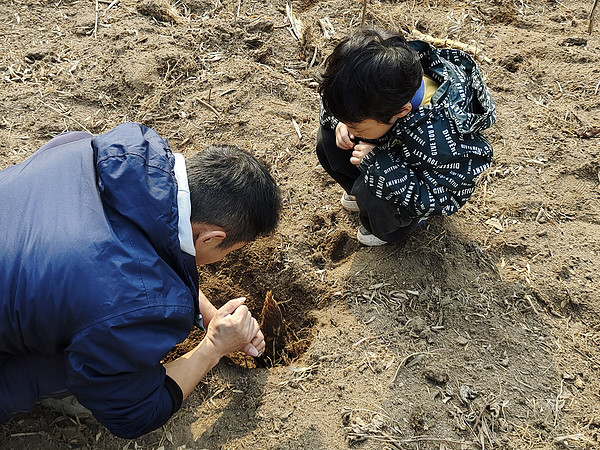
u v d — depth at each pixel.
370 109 2.14
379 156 2.41
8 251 1.80
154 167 1.85
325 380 2.42
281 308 2.82
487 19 4.16
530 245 2.89
